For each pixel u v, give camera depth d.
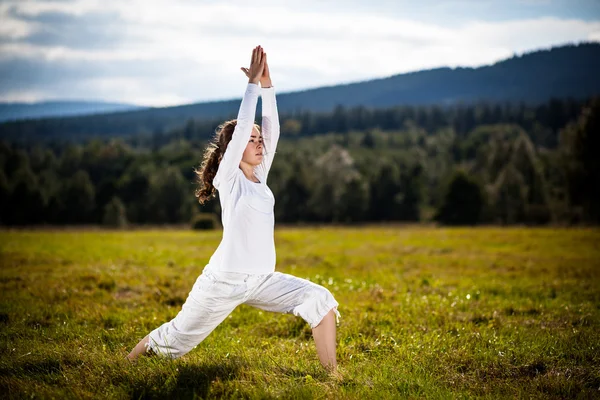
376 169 95.38
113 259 16.08
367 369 5.26
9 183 75.62
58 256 16.36
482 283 11.57
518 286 11.12
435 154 122.19
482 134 143.00
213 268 4.93
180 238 26.64
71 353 5.52
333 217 70.06
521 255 18.33
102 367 5.05
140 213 69.94
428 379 5.01
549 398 4.70
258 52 5.16
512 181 57.38
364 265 15.56
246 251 4.89
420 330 7.02
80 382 4.73
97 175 94.25
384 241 25.38
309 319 5.02
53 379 4.86
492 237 25.78
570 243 22.27
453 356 5.74
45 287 10.02
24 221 66.00
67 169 95.38
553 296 10.24
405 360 5.70
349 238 27.47
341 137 161.88
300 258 17.17
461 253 19.36
